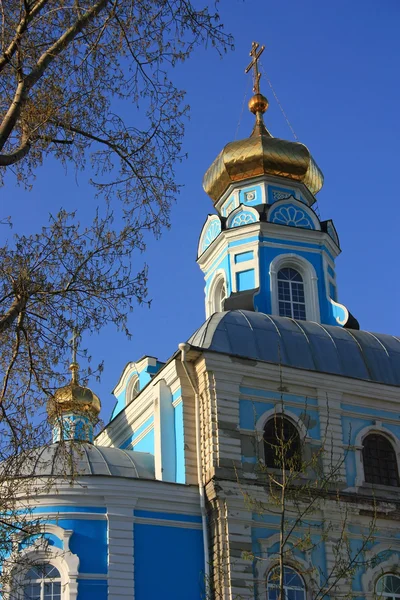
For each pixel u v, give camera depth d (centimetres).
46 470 2981
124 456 3297
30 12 1891
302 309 4019
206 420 3197
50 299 1939
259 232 4075
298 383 3350
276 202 4153
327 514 3188
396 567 3234
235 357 3269
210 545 3041
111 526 2956
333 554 3139
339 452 3325
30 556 2850
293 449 3275
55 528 2912
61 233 1967
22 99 1872
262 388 3306
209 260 4256
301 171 4316
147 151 2116
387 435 3466
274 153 4269
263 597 2975
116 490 2991
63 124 2022
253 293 3925
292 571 3077
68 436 2102
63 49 1955
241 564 2984
